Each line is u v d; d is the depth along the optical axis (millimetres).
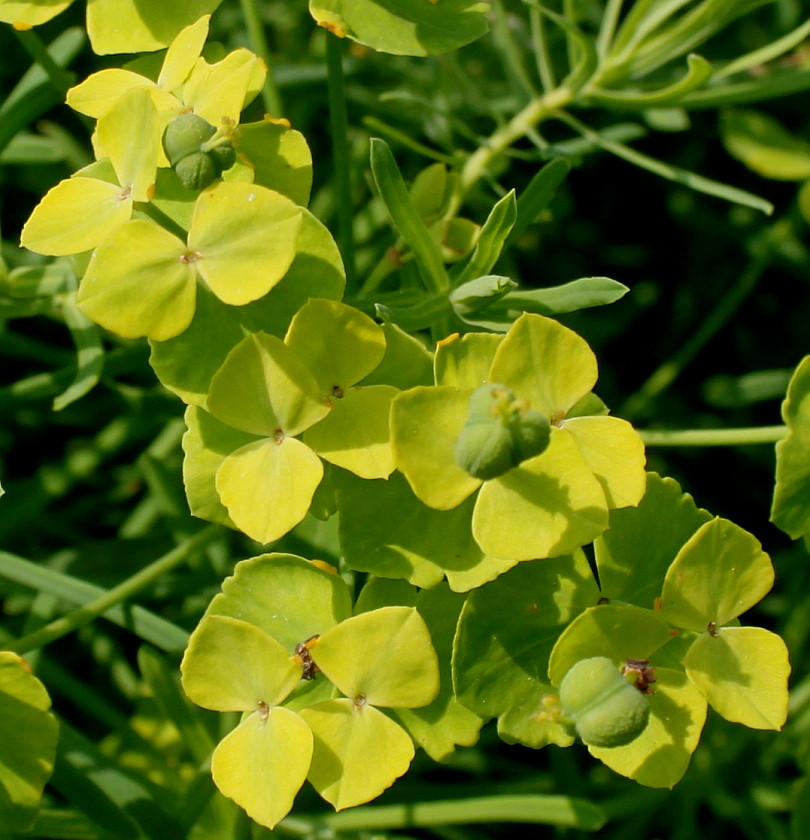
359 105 145
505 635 107
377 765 105
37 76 127
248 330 108
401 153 146
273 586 108
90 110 111
